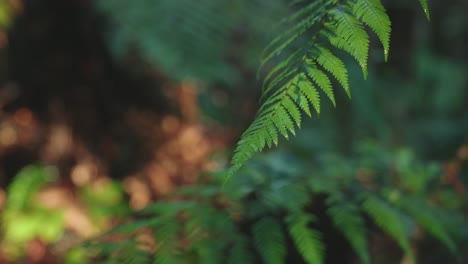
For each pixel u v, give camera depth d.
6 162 3.52
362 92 3.87
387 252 2.32
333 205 1.40
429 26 5.71
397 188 1.69
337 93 3.87
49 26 3.49
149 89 3.81
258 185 1.49
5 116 3.60
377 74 4.37
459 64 5.46
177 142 3.81
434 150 4.01
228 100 4.06
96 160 3.62
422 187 1.72
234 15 3.02
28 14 3.44
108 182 3.53
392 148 3.81
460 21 6.38
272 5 3.15
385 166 1.79
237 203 1.44
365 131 3.96
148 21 2.93
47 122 3.64
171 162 3.76
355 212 1.38
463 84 4.85
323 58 0.83
